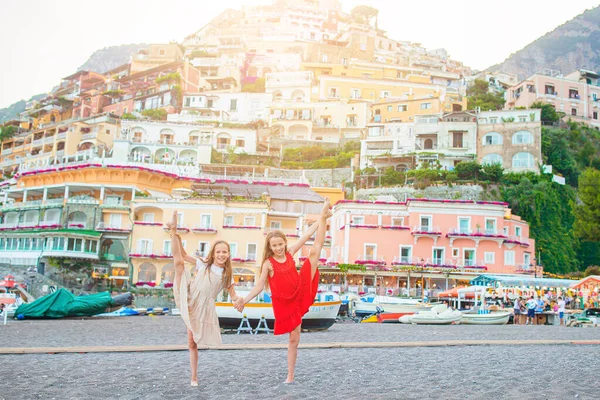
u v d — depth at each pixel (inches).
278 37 6382.9
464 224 2329.0
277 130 4266.7
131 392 337.1
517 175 3307.1
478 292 1752.0
